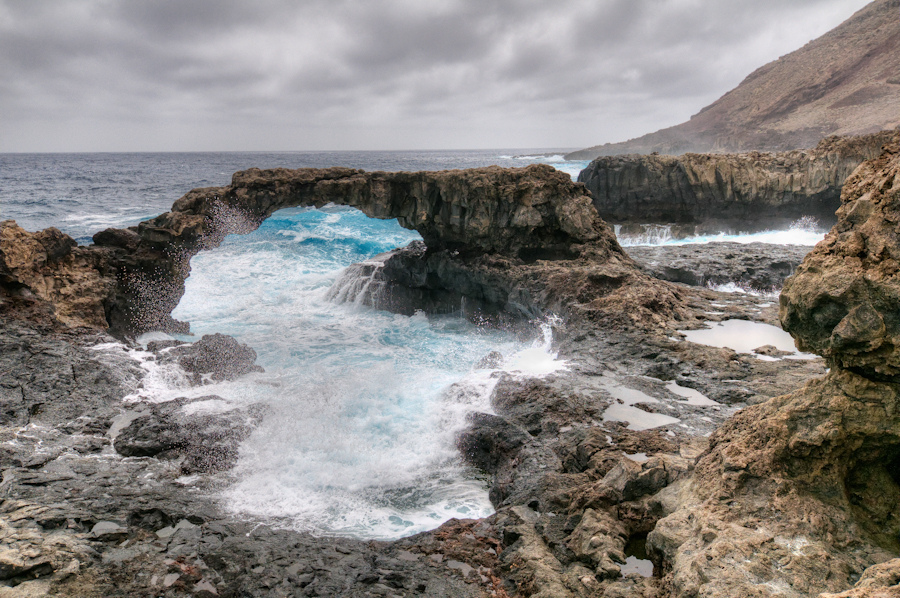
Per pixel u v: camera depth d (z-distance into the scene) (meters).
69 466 8.88
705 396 10.85
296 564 6.82
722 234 34.41
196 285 24.75
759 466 5.93
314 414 11.16
